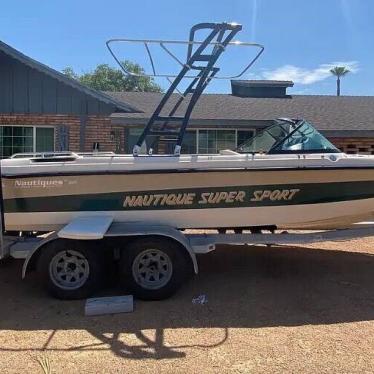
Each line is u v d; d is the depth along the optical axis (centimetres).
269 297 550
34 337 449
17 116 1340
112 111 1300
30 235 616
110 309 507
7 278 638
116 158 581
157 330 462
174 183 581
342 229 642
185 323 479
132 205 582
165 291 543
